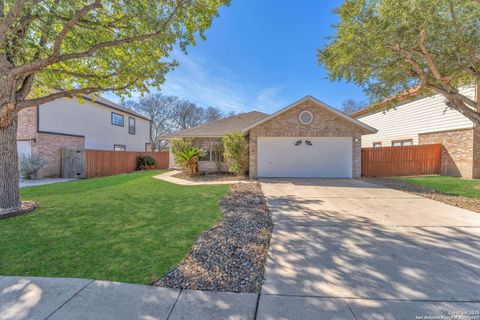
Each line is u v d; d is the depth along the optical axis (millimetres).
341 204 6668
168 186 9797
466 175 11602
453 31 6324
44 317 2162
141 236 4188
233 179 11945
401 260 3328
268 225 4848
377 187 9523
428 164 13211
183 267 3129
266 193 8258
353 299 2473
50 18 5016
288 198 7438
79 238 4082
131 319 2146
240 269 3100
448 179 11148
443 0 5441
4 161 5680
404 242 3967
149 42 6566
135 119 23359
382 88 8938
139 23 6250
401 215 5574
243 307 2334
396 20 6160
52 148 14281
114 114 20203
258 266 3184
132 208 6125
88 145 17188
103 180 11969
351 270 3064
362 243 3934
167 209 6031
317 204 6660
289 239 4113
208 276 2922
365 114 19234
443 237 4184
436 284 2734
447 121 12555
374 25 6535
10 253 3488
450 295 2531
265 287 2693
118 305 2340
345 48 7445
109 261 3262
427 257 3414
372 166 13367
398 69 8117
